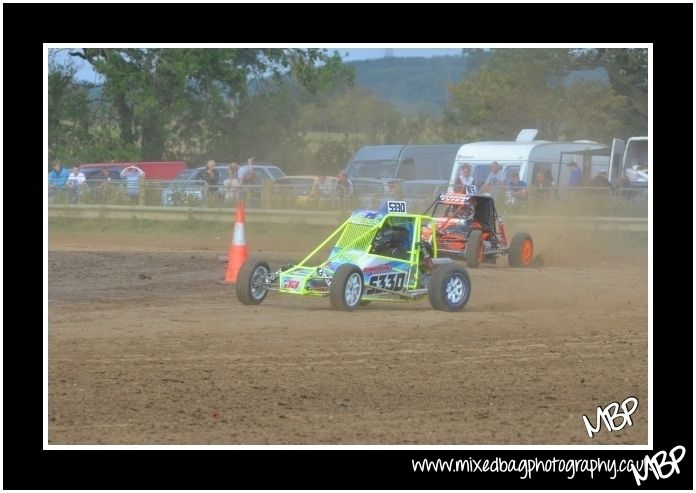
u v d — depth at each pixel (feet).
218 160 409.08
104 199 251.39
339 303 108.68
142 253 180.86
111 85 351.46
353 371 80.69
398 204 119.14
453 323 105.29
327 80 369.71
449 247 168.55
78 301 116.47
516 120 435.12
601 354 90.63
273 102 420.77
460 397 73.77
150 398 70.95
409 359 85.92
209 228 233.55
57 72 372.38
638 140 283.38
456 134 489.67
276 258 173.58
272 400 71.20
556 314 114.21
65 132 376.68
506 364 85.25
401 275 115.75
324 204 240.12
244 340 92.02
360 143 530.27
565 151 269.44
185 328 97.66
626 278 154.51
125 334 93.81
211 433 63.67
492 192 238.27
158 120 376.48
